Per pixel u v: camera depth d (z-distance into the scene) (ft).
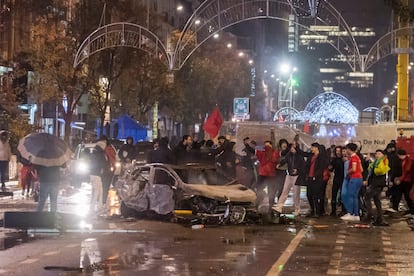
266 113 409.49
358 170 59.52
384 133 91.71
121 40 93.91
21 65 145.18
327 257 39.24
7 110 119.85
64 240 44.29
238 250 41.29
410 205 65.41
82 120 177.58
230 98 253.24
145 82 173.17
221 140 67.36
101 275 32.86
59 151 53.26
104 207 61.52
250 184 68.33
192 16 88.48
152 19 160.66
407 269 35.83
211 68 228.43
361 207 61.98
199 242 44.45
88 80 143.23
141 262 36.52
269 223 55.52
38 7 150.82
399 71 103.71
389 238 48.19
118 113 187.11
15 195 78.07
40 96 139.03
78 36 137.90
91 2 140.36
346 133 93.35
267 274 33.63
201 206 54.80
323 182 62.44
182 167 57.82
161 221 55.57
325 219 60.29
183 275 33.12
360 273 34.53
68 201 71.72
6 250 40.01
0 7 145.38
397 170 65.46
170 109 218.18
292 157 63.57
